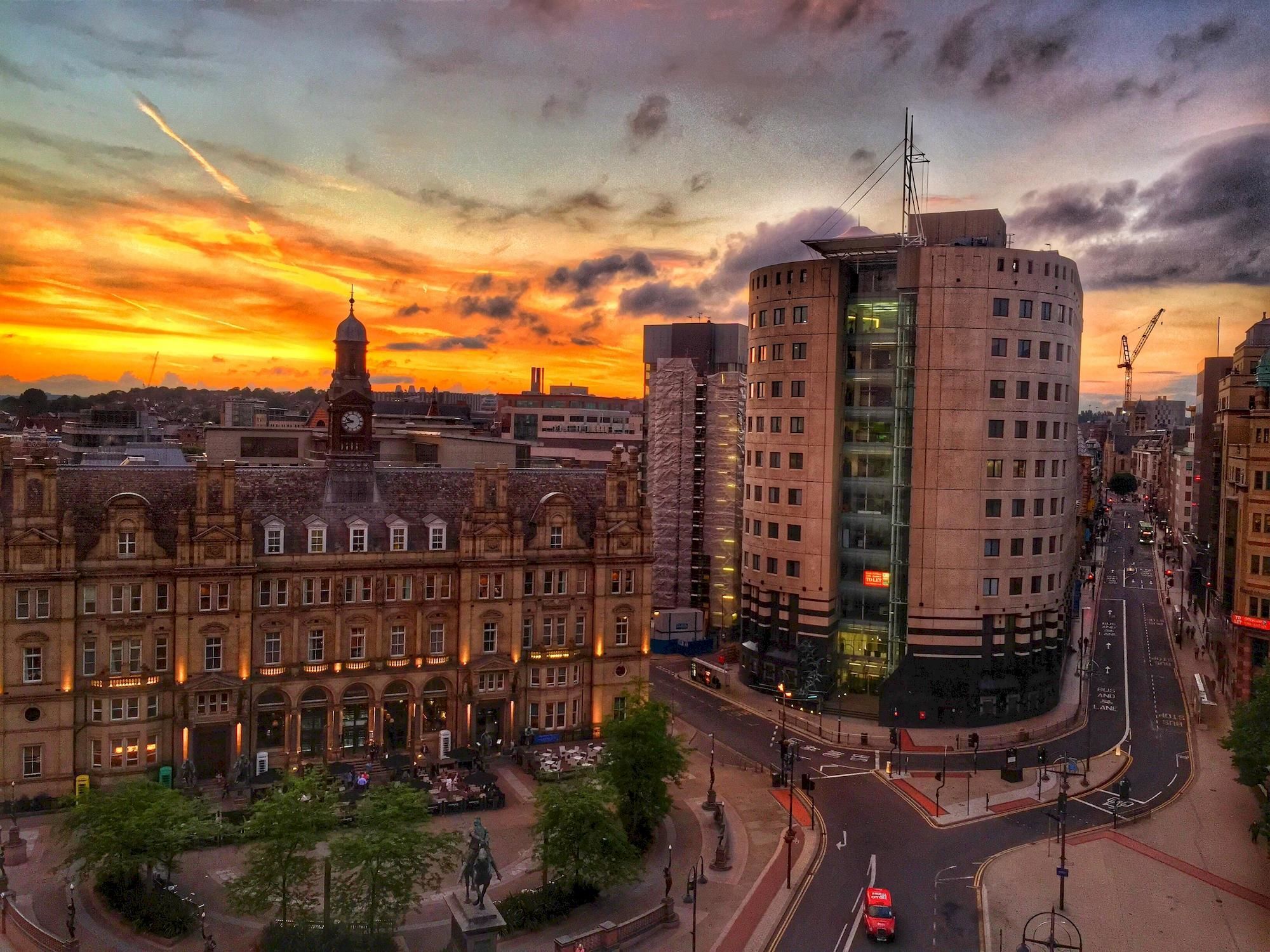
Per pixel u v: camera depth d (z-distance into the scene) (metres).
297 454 143.12
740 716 112.56
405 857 59.12
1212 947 61.47
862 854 75.31
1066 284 112.31
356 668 90.12
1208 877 71.81
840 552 119.62
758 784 90.88
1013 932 62.91
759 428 122.44
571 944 57.78
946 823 81.75
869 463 118.00
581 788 67.94
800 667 116.75
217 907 64.00
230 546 85.19
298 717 88.56
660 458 151.88
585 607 99.81
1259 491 110.75
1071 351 115.44
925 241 119.38
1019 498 110.06
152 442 197.50
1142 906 66.94
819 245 111.88
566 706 98.81
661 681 127.19
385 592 91.75
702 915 64.69
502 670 94.75
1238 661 113.00
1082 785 91.38
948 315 108.44
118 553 82.44
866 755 99.56
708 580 150.75
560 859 63.72
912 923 64.12
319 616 89.44
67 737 80.38
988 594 109.44
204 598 84.69
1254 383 144.25
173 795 66.25
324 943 57.00
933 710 109.12
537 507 98.56
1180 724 112.12
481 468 94.50
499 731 96.31
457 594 93.94
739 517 148.25
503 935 60.81
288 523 89.25
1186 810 85.56
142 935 59.56
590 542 100.25
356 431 95.00
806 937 61.94
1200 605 176.00
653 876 70.81
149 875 65.88
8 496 81.25
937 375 108.81
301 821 59.19
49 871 67.12
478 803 81.56
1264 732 75.62
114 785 78.88
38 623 79.62
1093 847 77.31
